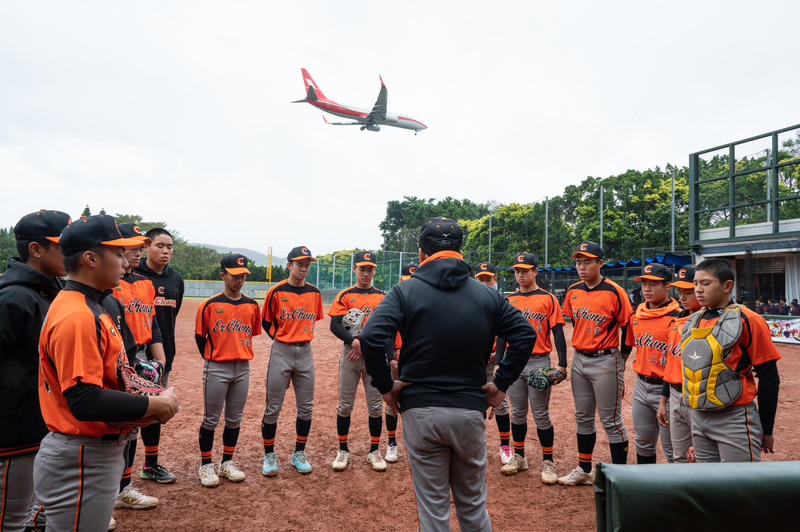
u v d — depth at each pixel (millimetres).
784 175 15258
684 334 2883
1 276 2248
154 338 3744
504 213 30797
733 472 1355
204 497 3623
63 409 1847
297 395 4289
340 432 4340
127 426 1953
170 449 4699
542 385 3766
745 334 2576
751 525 1337
